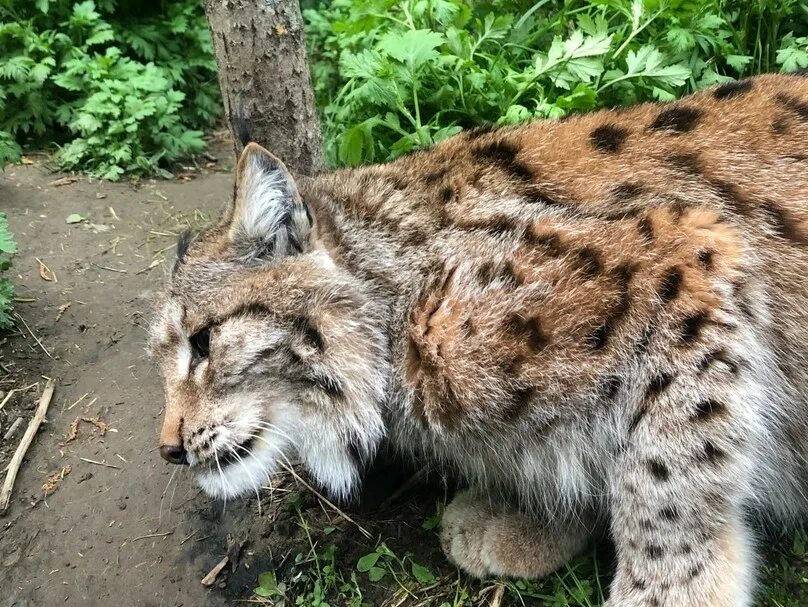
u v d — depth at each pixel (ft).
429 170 1.69
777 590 1.58
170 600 1.74
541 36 2.58
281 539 1.83
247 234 1.55
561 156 1.60
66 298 2.61
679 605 1.45
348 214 1.65
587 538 1.70
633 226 1.47
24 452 2.05
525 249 1.49
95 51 4.26
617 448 1.48
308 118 2.27
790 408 1.56
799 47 2.36
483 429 1.54
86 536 1.87
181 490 1.97
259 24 2.09
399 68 2.29
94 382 2.28
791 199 1.51
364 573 1.73
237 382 1.56
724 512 1.45
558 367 1.45
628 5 2.34
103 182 3.53
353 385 1.58
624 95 2.28
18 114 3.88
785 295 1.49
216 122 4.42
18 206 3.20
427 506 1.89
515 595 1.64
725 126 1.59
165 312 1.67
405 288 1.58
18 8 4.17
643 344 1.43
